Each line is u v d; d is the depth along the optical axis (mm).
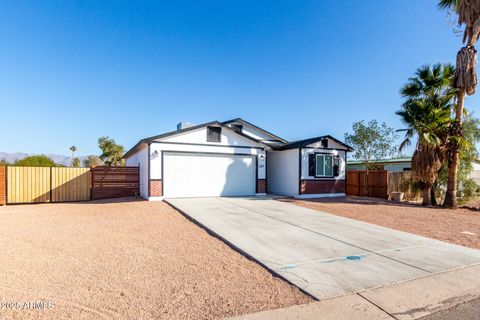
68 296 3777
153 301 3693
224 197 15266
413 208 12727
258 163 16875
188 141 14961
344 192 17859
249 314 3395
